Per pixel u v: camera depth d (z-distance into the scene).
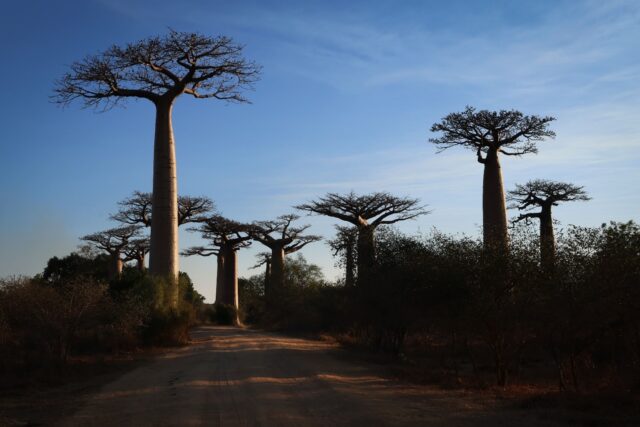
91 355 20.25
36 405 10.48
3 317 17.59
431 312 14.50
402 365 17.22
